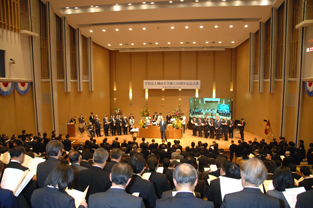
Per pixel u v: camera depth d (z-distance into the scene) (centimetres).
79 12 1346
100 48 2170
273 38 1423
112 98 2416
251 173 228
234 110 2228
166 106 2334
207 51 2261
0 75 1170
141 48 2159
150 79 2350
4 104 1212
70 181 253
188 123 2109
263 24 1517
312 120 1140
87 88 1980
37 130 1427
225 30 1592
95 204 234
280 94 1426
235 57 2214
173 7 1221
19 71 1288
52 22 1470
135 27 1527
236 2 1216
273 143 1118
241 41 1892
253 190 228
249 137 1689
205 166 708
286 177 284
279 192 288
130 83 2381
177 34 1677
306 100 1192
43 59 1480
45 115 1501
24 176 297
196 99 2075
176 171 233
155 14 1325
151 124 1642
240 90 2098
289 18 1289
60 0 1234
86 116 1977
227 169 350
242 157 959
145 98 2364
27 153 538
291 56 1312
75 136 1661
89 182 343
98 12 1319
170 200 226
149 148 1009
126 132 1744
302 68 1208
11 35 1229
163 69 2330
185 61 2292
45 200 242
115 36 1756
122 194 239
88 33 1720
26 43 1341
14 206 257
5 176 293
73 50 1791
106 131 1678
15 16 1247
